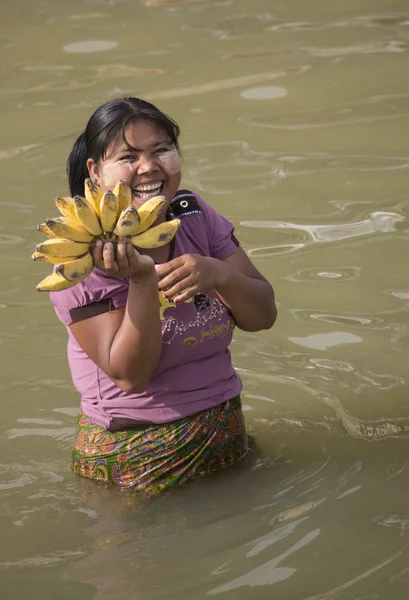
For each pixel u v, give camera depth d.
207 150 10.09
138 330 4.50
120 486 5.10
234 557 4.46
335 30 13.59
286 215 8.62
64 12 15.03
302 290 7.38
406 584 4.20
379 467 5.23
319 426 5.71
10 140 10.59
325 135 10.38
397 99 11.23
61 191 9.32
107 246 4.10
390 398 6.01
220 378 5.14
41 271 7.86
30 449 5.60
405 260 7.75
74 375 5.21
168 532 4.68
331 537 4.57
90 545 4.61
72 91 11.91
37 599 4.23
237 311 5.08
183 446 5.01
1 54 13.34
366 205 8.75
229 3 15.03
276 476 5.14
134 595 4.21
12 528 4.77
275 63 12.46
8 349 6.77
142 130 4.73
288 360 6.51
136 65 12.66
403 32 13.35
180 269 4.74
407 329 6.80
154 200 4.18
